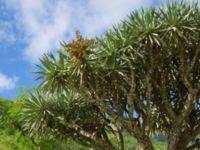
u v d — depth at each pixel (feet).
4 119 66.90
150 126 47.65
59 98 53.57
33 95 53.57
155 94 50.60
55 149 64.23
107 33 48.11
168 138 51.96
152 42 45.62
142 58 46.37
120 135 51.85
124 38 46.65
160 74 48.91
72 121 52.80
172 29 45.91
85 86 46.75
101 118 53.52
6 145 67.46
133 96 47.16
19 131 65.67
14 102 68.08
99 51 46.60
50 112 52.75
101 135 53.72
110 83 47.37
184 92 51.34
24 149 66.03
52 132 53.78
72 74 46.01
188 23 46.68
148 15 46.93
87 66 45.55
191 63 47.55
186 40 45.55
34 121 52.90
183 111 48.08
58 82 48.16
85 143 53.31
